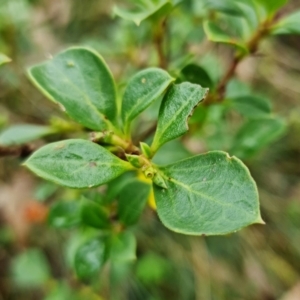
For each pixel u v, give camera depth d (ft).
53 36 1.30
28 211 1.15
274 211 1.35
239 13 0.61
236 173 0.39
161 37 0.65
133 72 0.89
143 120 0.85
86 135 0.74
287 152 1.37
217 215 0.38
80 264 0.55
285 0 0.56
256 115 0.67
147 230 1.28
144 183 0.55
